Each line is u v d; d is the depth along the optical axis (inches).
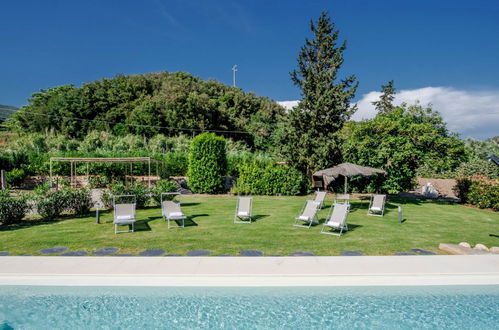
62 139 1306.6
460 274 243.6
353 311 213.9
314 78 821.9
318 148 792.3
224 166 816.9
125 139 1460.4
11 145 1218.6
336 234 378.0
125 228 405.1
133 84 2160.4
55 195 480.4
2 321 203.2
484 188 642.8
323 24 818.2
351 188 840.3
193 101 1919.3
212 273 241.0
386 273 243.0
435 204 689.0
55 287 232.5
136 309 215.6
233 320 205.2
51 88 2440.9
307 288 231.6
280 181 799.1
